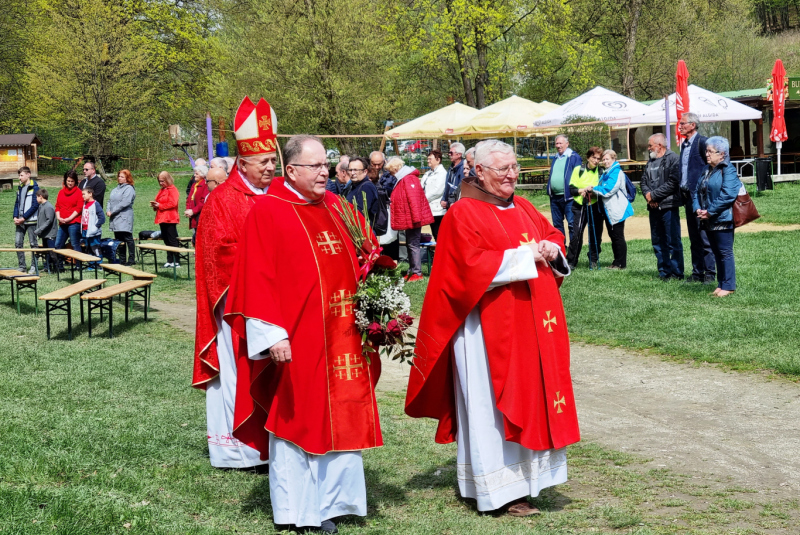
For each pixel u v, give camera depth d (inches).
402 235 545.0
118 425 210.2
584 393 255.6
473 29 1248.2
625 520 150.9
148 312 412.5
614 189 444.1
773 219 606.5
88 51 1418.6
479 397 156.6
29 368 277.3
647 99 1475.1
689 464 187.6
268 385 154.6
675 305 348.8
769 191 775.1
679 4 1363.2
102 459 180.9
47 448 184.7
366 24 1226.6
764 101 931.3
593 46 1312.7
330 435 147.2
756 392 242.1
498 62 1342.3
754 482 173.5
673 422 221.9
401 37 1304.1
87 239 534.9
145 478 170.6
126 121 1503.4
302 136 151.9
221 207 179.2
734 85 1453.0
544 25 1284.4
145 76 1576.0
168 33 1626.5
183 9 1621.6
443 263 158.9
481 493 155.9
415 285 434.0
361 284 150.8
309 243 148.3
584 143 864.3
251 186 184.9
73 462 176.2
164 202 559.5
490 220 158.7
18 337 340.5
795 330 293.0
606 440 210.7
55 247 538.9
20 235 534.0
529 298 158.2
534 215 171.2
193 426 214.5
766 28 2479.1
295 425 145.3
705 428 214.5
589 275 433.1
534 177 1069.8
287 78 1235.2
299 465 146.9
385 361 324.5
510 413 152.8
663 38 1366.9
